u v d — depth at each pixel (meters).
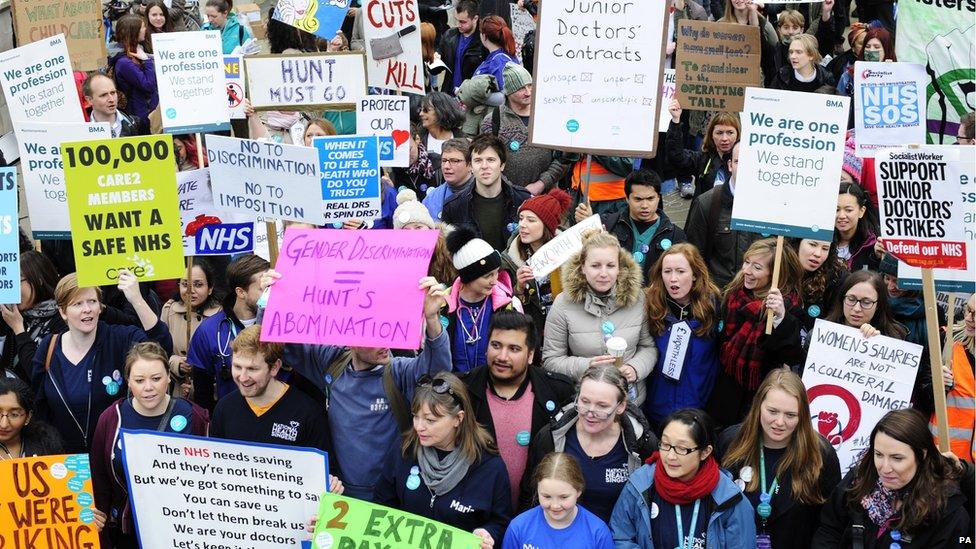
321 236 6.11
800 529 5.74
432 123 10.80
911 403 6.84
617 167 9.78
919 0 8.67
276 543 6.00
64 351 6.80
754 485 5.79
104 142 6.70
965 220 6.13
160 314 8.28
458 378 5.88
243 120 11.12
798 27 13.09
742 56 10.29
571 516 5.52
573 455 5.88
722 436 6.12
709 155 10.23
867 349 6.52
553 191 7.99
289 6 11.57
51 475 5.89
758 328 6.78
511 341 6.04
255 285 6.96
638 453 5.89
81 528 5.94
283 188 6.98
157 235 6.82
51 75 8.74
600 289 6.77
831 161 6.96
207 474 5.97
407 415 6.13
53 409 6.79
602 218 8.44
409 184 10.71
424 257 5.95
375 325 5.84
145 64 12.30
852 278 6.80
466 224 8.73
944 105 8.75
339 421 6.20
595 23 7.59
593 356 6.82
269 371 6.06
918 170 6.22
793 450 5.73
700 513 5.50
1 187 6.80
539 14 7.66
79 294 6.69
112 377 6.82
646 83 7.58
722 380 6.96
